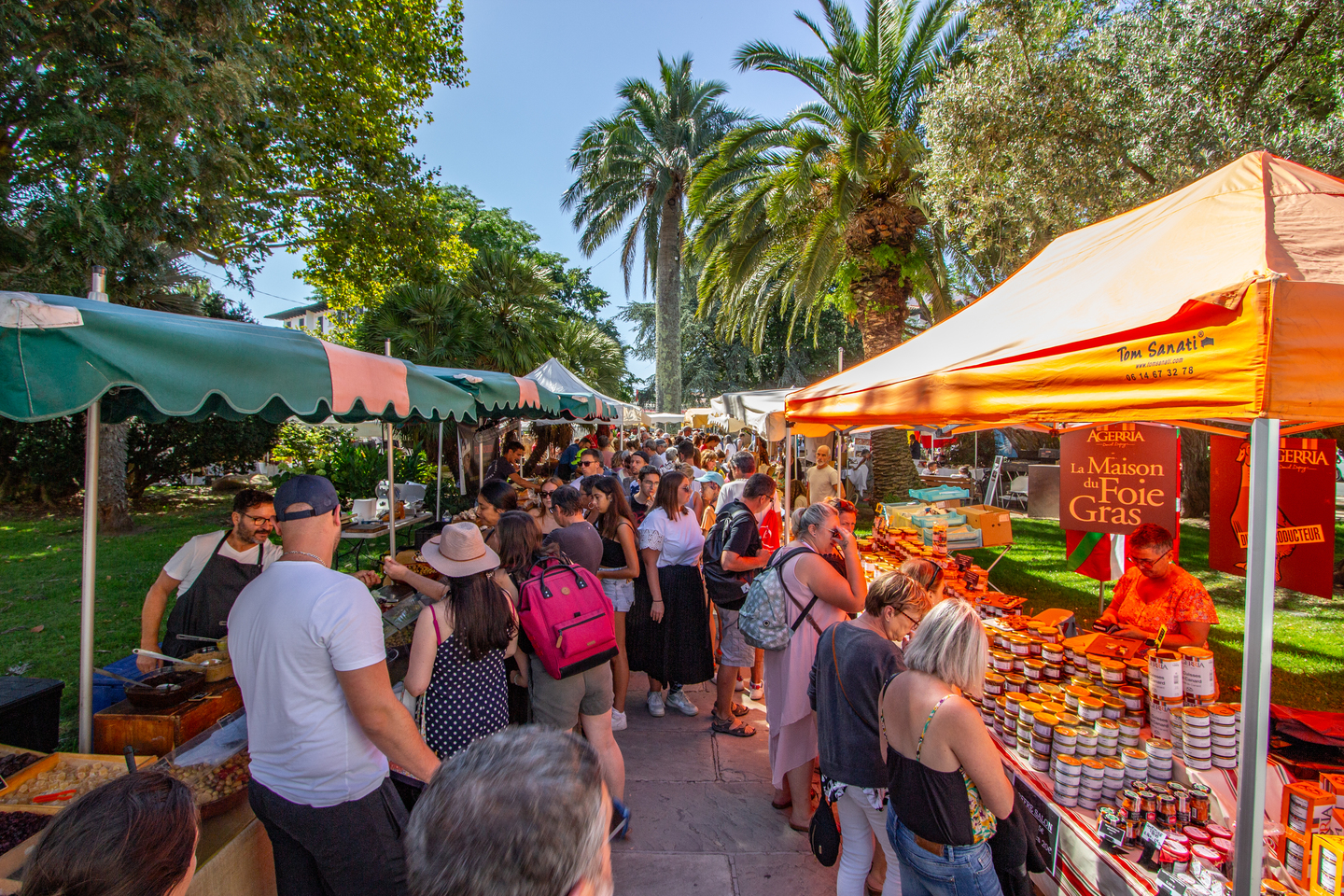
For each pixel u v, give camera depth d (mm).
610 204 25984
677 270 25328
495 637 2623
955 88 8422
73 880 1047
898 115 11570
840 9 11531
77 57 6652
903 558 5117
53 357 1663
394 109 14320
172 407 1879
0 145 6742
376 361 3123
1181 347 1920
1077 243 3580
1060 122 7465
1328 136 5703
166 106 6918
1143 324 2016
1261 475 1746
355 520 7133
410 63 14211
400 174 14688
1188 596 3236
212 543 3316
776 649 3328
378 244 14984
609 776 3133
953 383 2717
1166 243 2570
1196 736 2260
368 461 12125
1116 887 2080
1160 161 6613
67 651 5809
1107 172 7246
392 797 2047
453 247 17594
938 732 1975
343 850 1881
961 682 2039
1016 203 8102
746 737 4387
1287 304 1691
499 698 2730
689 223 15336
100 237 6348
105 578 8328
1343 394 1670
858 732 2502
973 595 4000
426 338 15016
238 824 2256
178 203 7449
